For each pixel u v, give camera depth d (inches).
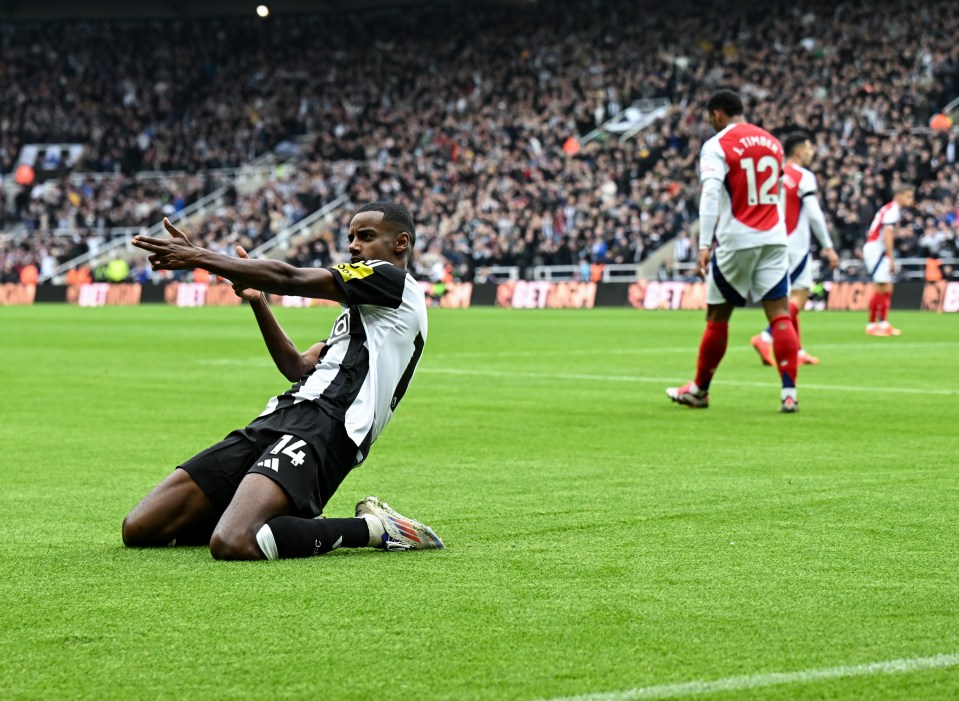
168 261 193.9
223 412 445.1
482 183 1942.7
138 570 192.5
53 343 893.8
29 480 291.6
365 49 2258.9
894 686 136.2
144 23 2413.9
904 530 225.6
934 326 1079.6
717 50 1963.6
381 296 210.4
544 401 474.3
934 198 1584.6
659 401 473.4
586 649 150.0
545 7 2143.2
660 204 1740.9
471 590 179.8
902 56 1782.7
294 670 142.1
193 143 2273.6
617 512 246.1
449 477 293.0
